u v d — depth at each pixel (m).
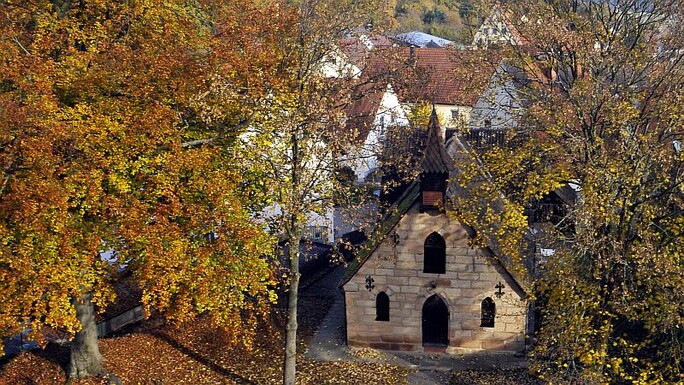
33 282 20.33
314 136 25.56
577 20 27.08
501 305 31.27
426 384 29.11
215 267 23.75
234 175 24.19
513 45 31.56
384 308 32.69
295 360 29.67
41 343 20.92
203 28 31.30
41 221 20.28
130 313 35.94
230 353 32.94
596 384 22.25
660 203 24.56
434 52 62.41
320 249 46.97
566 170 24.45
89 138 21.75
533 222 31.89
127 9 27.45
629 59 25.48
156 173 23.27
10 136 20.30
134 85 24.58
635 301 22.53
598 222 22.45
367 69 32.66
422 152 31.16
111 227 22.77
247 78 24.81
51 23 25.62
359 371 30.55
